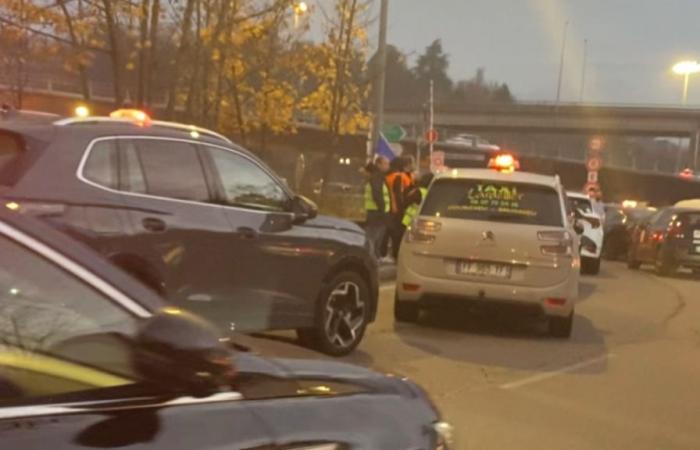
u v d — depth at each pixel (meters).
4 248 3.04
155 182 7.38
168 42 15.33
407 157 16.45
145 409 2.81
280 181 8.55
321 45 22.03
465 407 7.77
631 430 7.36
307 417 3.14
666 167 99.38
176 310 3.24
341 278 9.10
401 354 9.75
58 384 2.79
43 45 15.47
